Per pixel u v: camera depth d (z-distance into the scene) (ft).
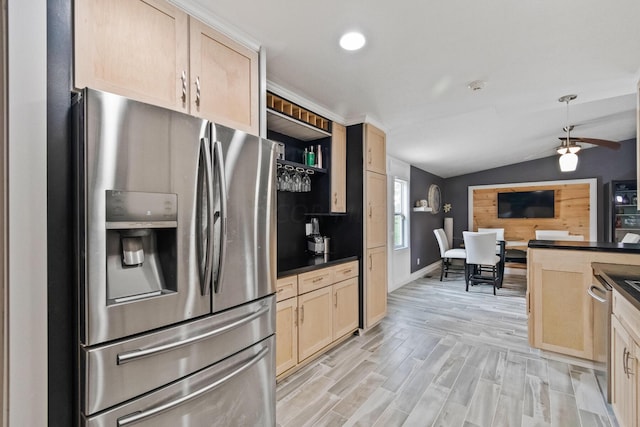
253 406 5.14
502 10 4.92
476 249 16.14
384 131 11.39
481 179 23.34
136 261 3.95
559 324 8.54
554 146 17.83
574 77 7.43
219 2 4.69
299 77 7.33
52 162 3.56
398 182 18.40
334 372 7.93
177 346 3.99
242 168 4.92
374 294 10.70
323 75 7.23
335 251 10.74
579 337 8.25
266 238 5.39
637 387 4.60
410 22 5.24
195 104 4.75
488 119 11.65
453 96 8.57
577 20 5.17
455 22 5.23
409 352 9.07
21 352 3.28
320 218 11.08
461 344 9.64
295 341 7.67
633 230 16.72
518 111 10.30
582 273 8.22
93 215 3.39
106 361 3.45
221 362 4.56
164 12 4.41
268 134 9.12
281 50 6.11
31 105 3.35
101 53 3.79
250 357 5.04
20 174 3.28
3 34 3.20
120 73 3.94
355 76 7.30
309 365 8.28
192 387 4.18
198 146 4.25
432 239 22.61
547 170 20.94
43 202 3.44
